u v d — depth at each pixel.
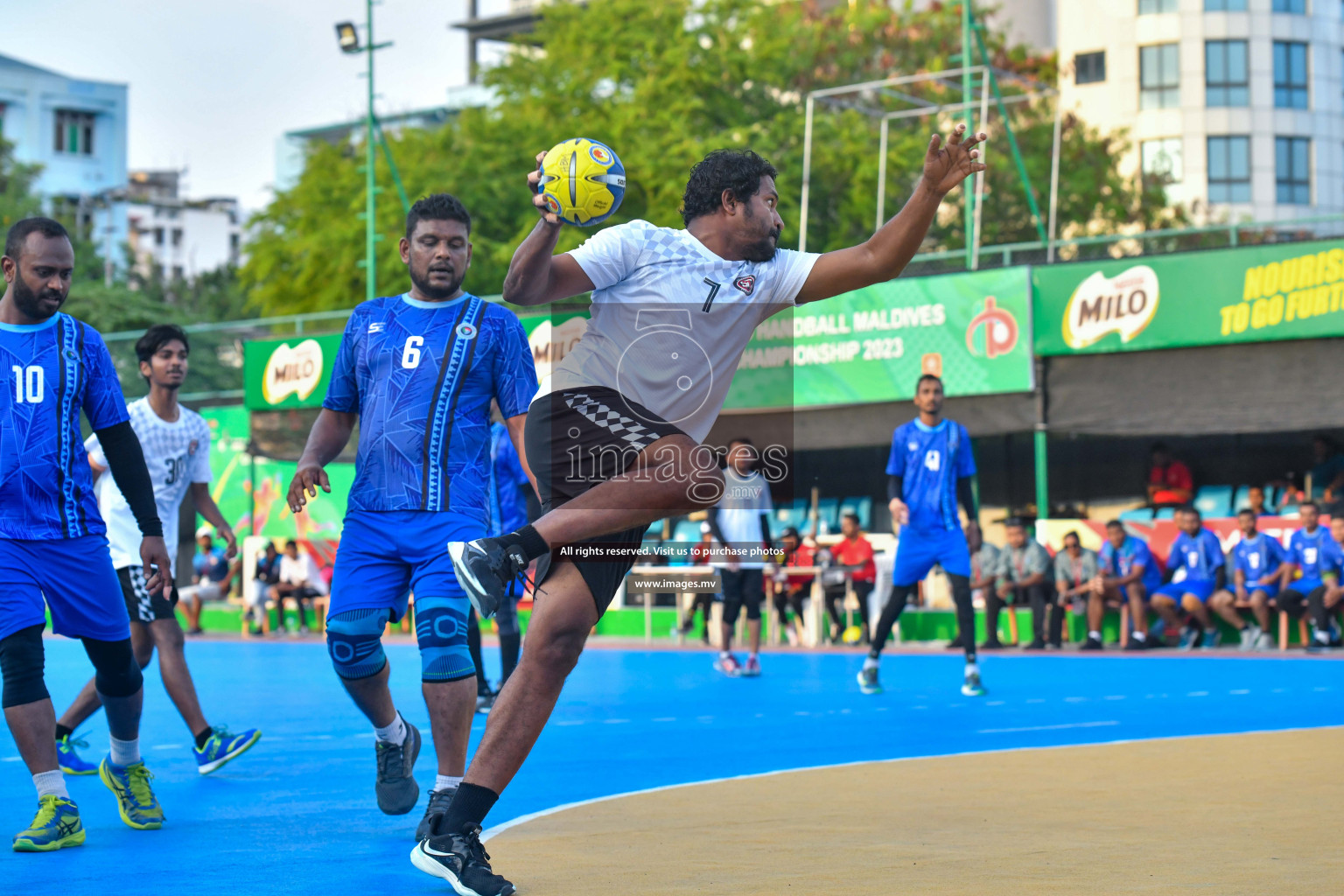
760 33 36.22
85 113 79.94
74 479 4.58
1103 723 7.74
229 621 20.56
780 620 16.42
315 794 5.49
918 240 3.76
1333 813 4.64
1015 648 15.02
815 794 5.26
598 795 5.31
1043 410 15.96
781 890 3.54
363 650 4.59
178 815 5.00
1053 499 21.16
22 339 4.52
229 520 21.92
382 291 33.47
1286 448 19.55
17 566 4.42
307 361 20.19
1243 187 48.19
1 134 57.56
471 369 4.58
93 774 6.20
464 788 3.61
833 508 20.55
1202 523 14.99
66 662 14.84
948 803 4.99
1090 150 39.72
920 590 16.52
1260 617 13.79
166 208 84.25
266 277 38.31
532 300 3.68
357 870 3.98
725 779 5.68
